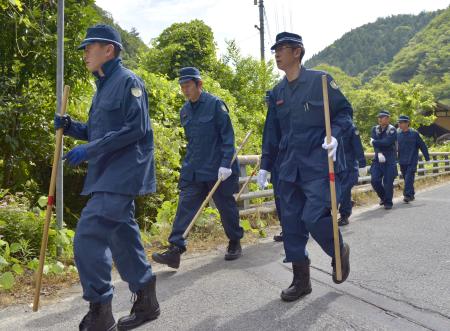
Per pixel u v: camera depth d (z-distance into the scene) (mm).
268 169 3609
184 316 3125
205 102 4488
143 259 2973
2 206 4508
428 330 2797
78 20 5160
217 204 4609
